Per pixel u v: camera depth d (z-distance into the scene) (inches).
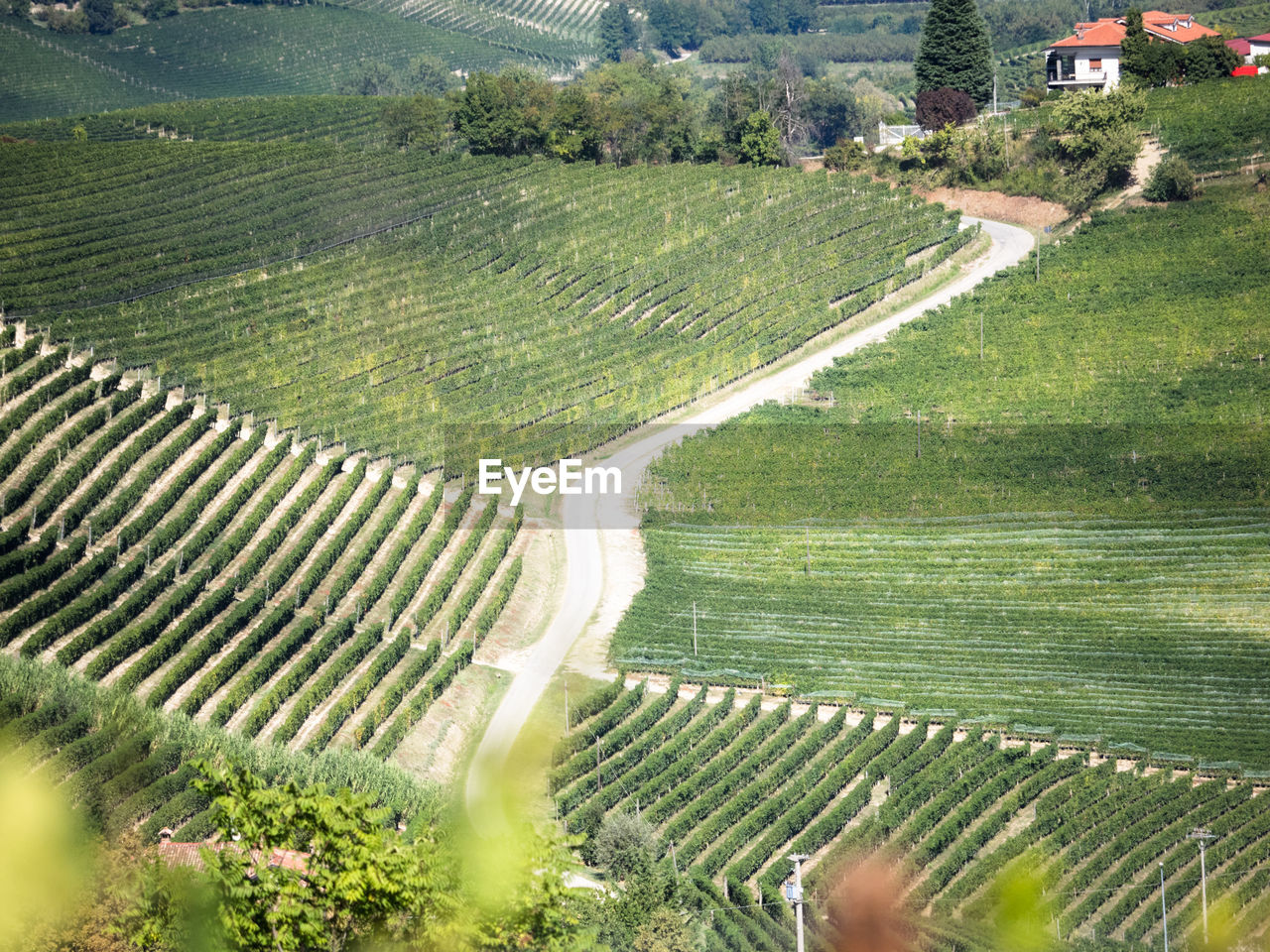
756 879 2854.3
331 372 4800.7
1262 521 4313.5
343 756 2815.0
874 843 2925.7
